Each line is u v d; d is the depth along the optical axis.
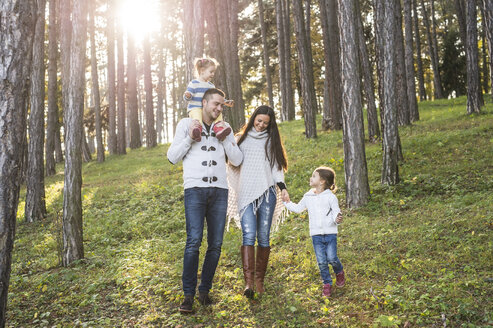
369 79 14.65
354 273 4.43
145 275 5.05
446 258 4.49
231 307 3.88
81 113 6.52
